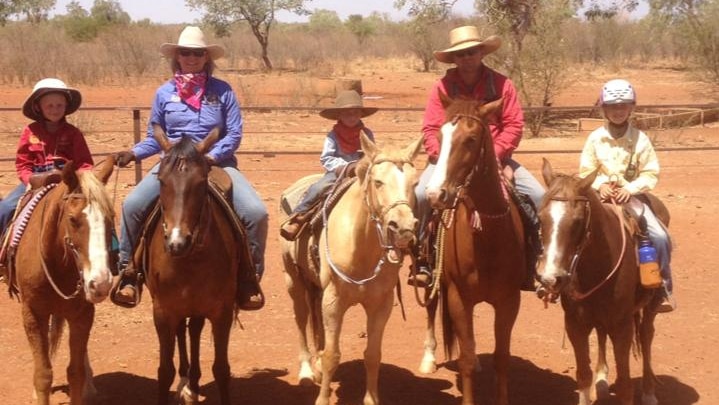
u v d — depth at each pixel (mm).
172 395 6512
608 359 7324
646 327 6297
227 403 6012
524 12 22000
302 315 6852
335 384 6758
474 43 6289
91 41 44969
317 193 6309
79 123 18391
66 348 7457
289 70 35844
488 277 5801
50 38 33719
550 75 21938
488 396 6531
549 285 5098
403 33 45844
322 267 5934
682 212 12633
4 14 36875
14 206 6238
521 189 6398
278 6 36688
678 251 10539
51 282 5336
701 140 19484
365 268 5695
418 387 6699
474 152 5438
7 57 27703
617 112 6066
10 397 6371
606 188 5965
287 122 20969
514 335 7828
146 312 8312
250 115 21938
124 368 7020
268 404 6379
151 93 25312
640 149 6164
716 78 25844
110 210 5094
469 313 5953
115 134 18078
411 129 20203
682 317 8258
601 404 6379
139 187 6008
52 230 5332
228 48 38688
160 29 42438
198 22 39688
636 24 42500
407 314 8352
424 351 7113
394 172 5223
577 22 40500
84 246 4988
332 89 25422
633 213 5926
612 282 5621
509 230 5793
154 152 6461
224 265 5797
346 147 6602
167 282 5656
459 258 5828
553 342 7668
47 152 6215
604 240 5535
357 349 7488
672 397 6469
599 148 6230
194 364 6152
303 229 6332
